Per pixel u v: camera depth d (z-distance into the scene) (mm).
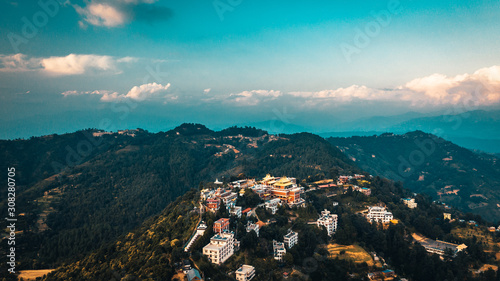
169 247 189250
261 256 198750
